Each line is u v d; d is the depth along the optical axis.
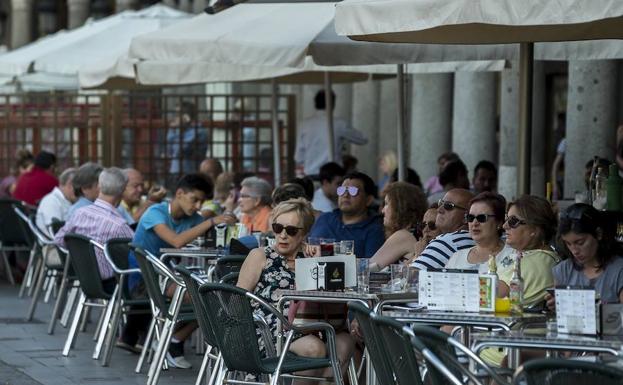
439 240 19.39
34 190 40.12
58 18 74.94
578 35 20.20
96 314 33.09
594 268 16.05
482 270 17.70
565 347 13.68
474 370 13.94
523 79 22.70
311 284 18.03
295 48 25.00
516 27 19.64
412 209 21.28
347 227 23.36
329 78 35.28
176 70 32.44
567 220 15.94
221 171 36.06
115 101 44.72
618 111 33.50
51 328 29.39
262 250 18.92
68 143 45.97
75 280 29.98
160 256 26.14
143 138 44.81
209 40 25.98
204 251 25.17
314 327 17.34
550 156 45.62
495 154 39.62
